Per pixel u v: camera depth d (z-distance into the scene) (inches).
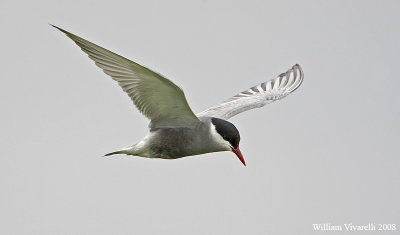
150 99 411.5
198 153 454.6
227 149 450.6
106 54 365.7
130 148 448.5
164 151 449.1
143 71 370.3
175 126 440.1
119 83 392.5
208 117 454.9
